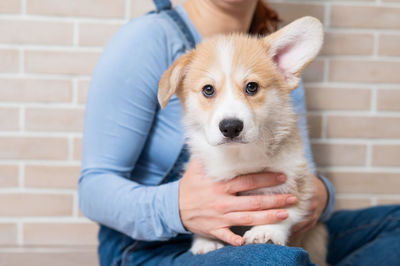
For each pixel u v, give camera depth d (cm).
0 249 246
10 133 241
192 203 142
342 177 258
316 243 181
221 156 146
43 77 240
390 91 255
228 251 128
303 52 150
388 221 206
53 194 246
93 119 162
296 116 158
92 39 239
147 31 166
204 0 179
